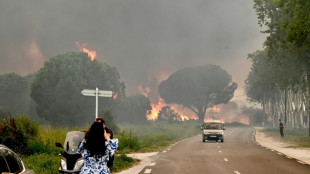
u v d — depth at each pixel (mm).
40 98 88438
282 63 56812
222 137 42344
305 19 26422
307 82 58000
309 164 19438
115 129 48625
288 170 17047
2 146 6168
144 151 29391
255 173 16109
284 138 51219
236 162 20656
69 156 12773
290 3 28484
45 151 21156
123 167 18281
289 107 89188
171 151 29359
